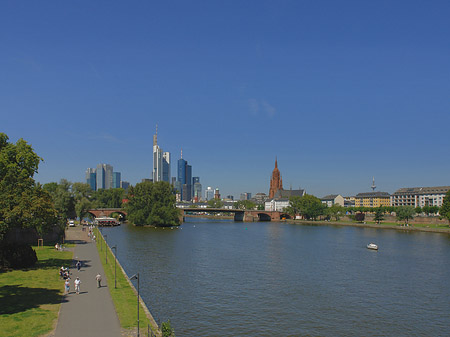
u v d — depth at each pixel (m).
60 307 48.50
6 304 49.53
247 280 79.69
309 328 53.19
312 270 91.62
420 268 95.81
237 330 51.62
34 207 73.19
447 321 57.25
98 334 39.38
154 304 62.09
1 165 78.81
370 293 71.44
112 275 69.94
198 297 66.38
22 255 75.75
